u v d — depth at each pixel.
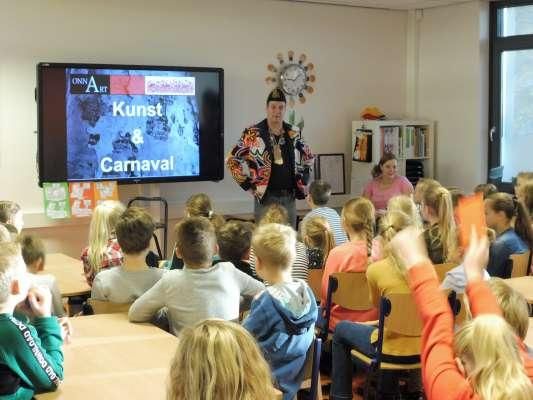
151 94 6.57
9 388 2.20
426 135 8.35
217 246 3.87
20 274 2.27
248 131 6.28
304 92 7.86
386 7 8.25
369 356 3.72
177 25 6.96
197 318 3.05
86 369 2.50
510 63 7.94
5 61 6.14
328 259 4.21
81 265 4.85
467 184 8.16
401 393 4.11
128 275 3.39
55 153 6.18
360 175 8.13
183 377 1.60
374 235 4.39
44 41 6.30
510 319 2.29
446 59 8.24
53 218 6.29
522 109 7.91
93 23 6.52
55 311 3.39
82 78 6.24
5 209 4.35
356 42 8.19
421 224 4.50
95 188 6.39
